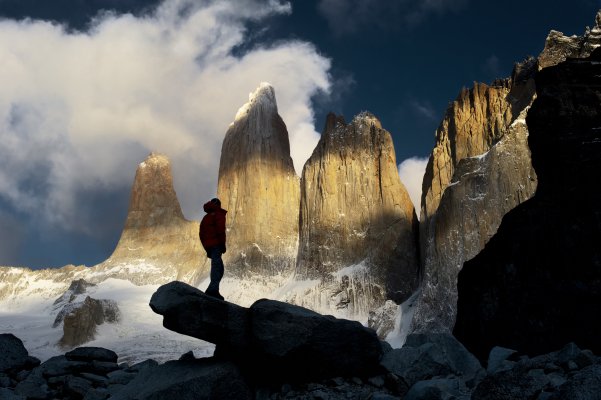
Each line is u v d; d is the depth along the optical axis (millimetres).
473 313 21609
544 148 22141
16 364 17141
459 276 23250
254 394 14625
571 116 21922
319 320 14430
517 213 21453
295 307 15047
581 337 17750
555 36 96750
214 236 15828
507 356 14359
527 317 19281
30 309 160625
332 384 14539
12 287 170750
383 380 14570
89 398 15180
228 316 14562
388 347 16203
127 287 157000
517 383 11438
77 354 17703
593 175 20141
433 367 14516
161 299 14453
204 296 14602
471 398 11953
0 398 14516
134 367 17484
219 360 14680
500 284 20719
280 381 14766
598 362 12117
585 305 18000
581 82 22531
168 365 14719
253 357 14688
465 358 15023
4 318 148000
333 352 14453
